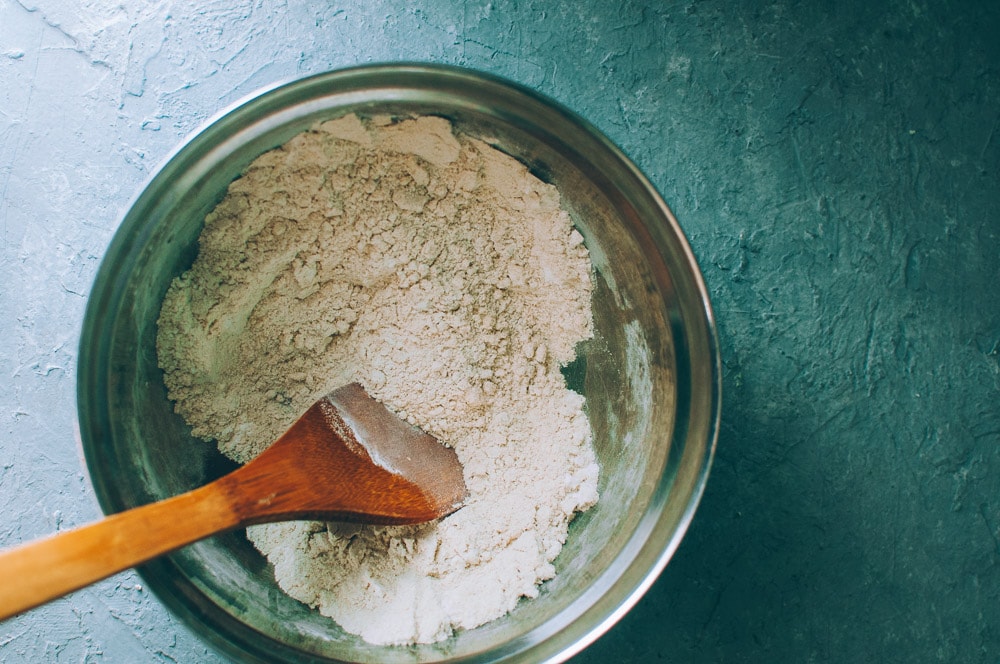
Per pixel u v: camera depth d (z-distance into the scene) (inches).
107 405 12.9
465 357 14.5
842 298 15.7
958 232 15.9
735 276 15.7
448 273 14.5
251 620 13.4
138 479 13.2
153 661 15.1
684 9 15.8
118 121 15.5
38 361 15.4
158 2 15.6
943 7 15.9
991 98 15.9
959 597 15.6
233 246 13.9
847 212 15.8
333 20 15.7
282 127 13.1
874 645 15.6
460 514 14.5
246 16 15.6
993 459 15.7
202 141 12.6
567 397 14.8
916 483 15.7
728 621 15.5
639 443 14.2
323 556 14.2
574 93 15.8
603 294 14.6
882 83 15.9
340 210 14.2
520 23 15.8
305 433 13.6
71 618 15.1
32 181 15.4
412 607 13.9
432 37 15.7
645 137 15.8
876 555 15.6
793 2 15.9
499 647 13.4
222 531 12.2
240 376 14.4
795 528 15.6
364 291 14.7
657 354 14.0
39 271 15.4
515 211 14.4
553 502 14.4
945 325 15.8
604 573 13.5
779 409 15.7
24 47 15.5
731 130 15.8
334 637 13.7
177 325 13.8
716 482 15.6
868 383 15.7
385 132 13.7
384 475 14.0
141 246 12.9
